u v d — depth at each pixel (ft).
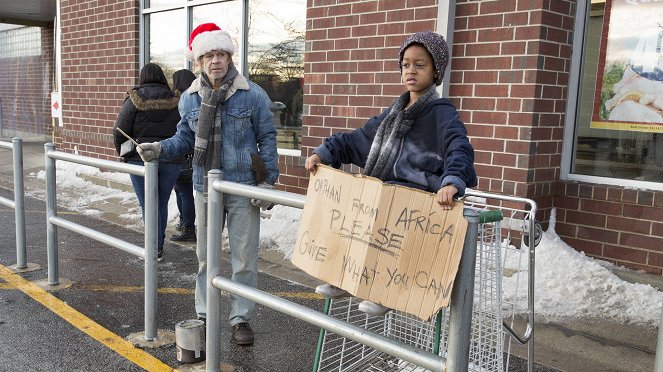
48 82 52.16
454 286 7.17
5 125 59.21
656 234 15.81
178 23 28.89
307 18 21.75
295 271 18.10
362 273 7.68
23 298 15.21
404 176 8.62
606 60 16.96
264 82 25.22
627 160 16.85
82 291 15.88
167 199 18.47
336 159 9.45
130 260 18.89
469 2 17.28
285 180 23.32
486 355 8.79
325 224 8.32
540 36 16.07
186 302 15.25
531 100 16.30
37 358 11.91
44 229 22.62
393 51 19.26
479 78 17.28
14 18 49.44
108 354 12.14
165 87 18.25
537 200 16.94
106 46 32.27
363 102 20.34
